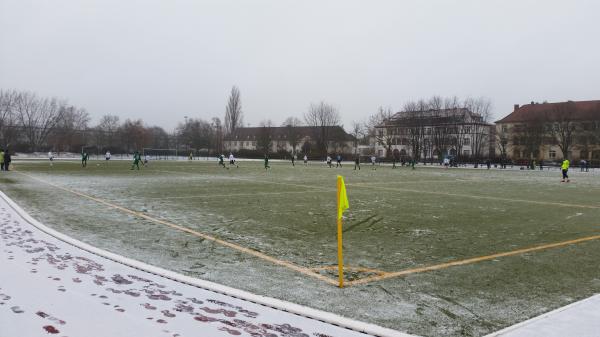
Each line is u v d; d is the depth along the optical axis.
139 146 101.12
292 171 43.03
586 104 98.56
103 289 5.65
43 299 5.15
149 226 10.95
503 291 6.23
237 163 67.25
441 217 13.32
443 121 88.56
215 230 10.58
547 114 88.31
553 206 16.59
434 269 7.35
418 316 5.21
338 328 4.73
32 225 10.30
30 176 29.08
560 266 7.65
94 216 12.38
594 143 83.88
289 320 4.91
